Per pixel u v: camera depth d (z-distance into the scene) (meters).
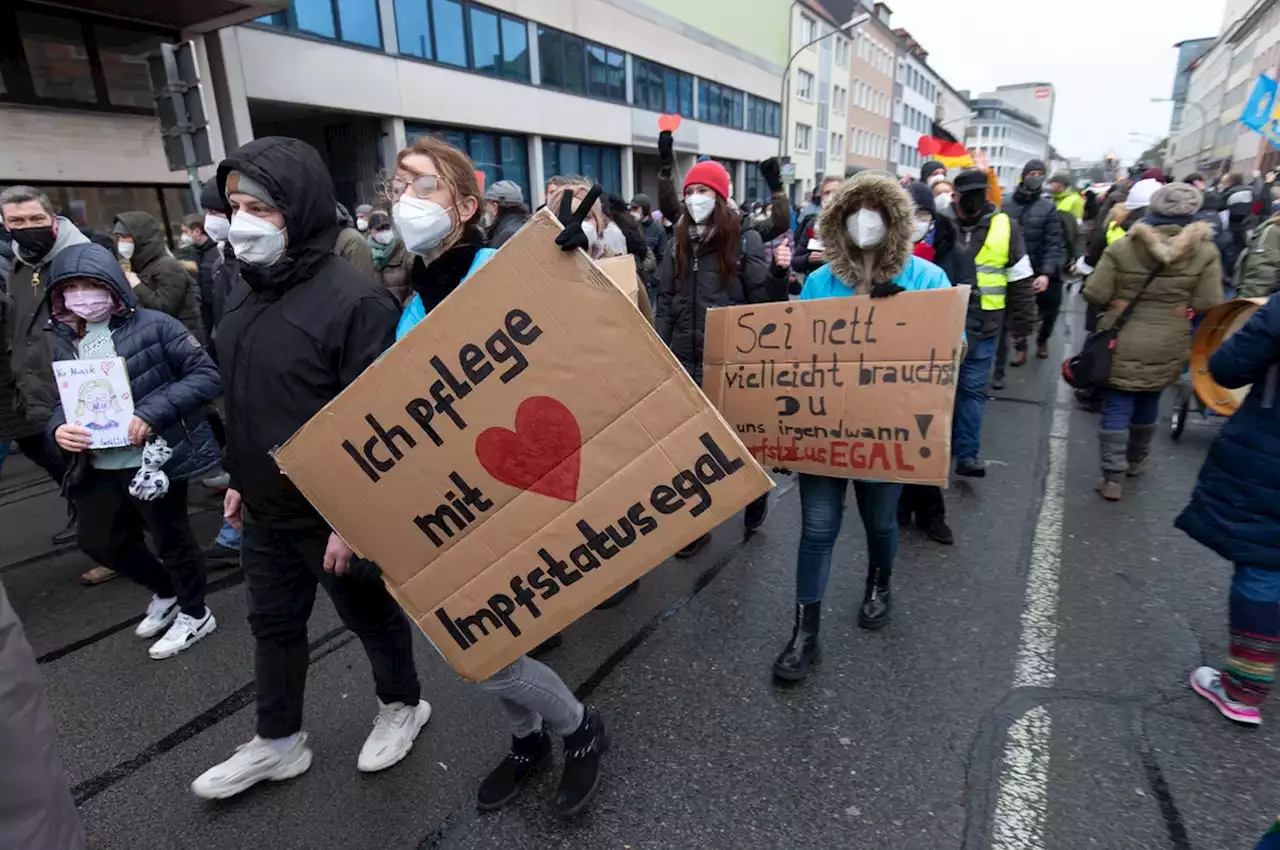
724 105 28.47
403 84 13.57
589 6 18.98
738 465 1.50
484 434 1.58
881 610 2.88
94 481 2.77
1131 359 3.84
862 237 2.29
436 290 1.81
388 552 1.71
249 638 3.05
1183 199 3.71
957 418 4.35
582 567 1.63
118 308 2.64
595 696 2.55
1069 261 11.42
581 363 1.50
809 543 2.57
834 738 2.29
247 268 1.79
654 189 26.28
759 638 2.88
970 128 77.94
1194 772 2.08
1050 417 5.74
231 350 1.85
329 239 1.85
